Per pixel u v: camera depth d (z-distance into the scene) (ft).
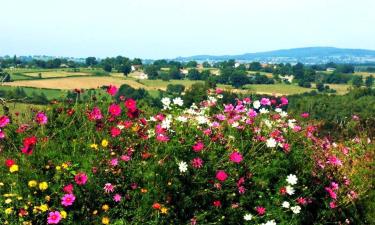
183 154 20.31
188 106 28.78
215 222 19.22
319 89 477.36
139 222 17.76
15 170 17.99
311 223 21.97
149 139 21.77
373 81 528.63
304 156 23.94
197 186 19.67
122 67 492.13
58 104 26.04
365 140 36.70
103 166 18.89
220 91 28.40
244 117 24.81
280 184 21.27
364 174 29.66
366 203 26.16
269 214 20.43
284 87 456.45
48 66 524.93
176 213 18.89
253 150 22.29
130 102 23.02
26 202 17.44
